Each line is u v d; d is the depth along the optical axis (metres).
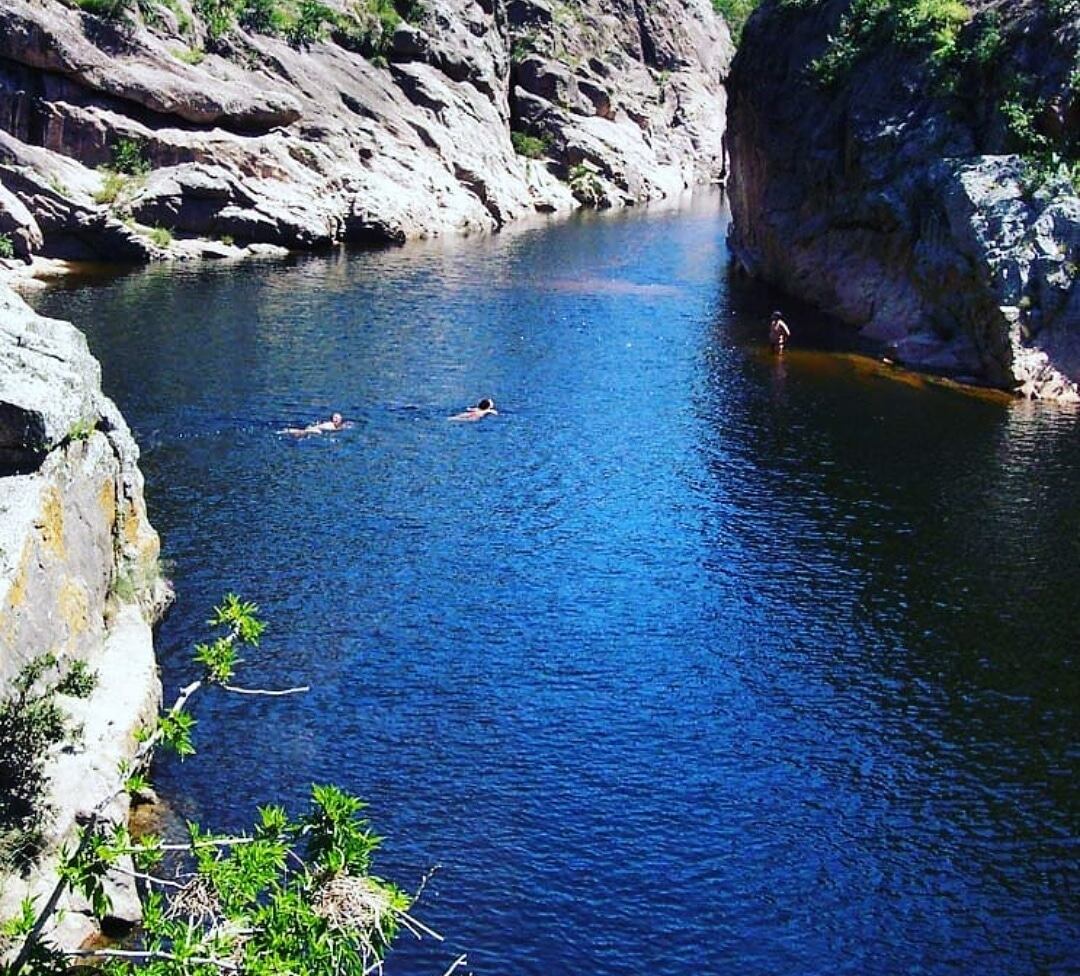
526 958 19.36
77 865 13.19
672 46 149.50
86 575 24.66
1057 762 24.81
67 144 74.69
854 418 45.41
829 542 34.69
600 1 142.88
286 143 83.25
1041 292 49.31
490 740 24.95
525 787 23.52
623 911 20.45
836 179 64.62
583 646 28.77
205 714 25.27
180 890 15.53
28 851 18.59
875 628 30.00
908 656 28.75
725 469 40.09
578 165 118.19
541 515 36.03
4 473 23.08
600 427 44.03
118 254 72.06
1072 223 50.06
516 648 28.56
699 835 22.38
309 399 45.91
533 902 20.55
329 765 23.86
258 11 90.56
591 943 19.73
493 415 44.97
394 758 24.20
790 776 24.17
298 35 93.69
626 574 32.47
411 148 95.44
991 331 50.16
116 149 75.62
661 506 37.00
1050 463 40.81
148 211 74.62
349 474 38.56
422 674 27.27
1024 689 27.42
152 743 14.92
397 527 34.72
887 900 20.94
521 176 110.12
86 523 25.16
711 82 155.88
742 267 76.88
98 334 54.19
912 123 59.53
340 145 88.06
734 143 81.56
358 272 72.25
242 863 13.04
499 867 21.31
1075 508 37.12
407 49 102.19
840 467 40.44
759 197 74.38
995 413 46.06
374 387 47.84
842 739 25.44
